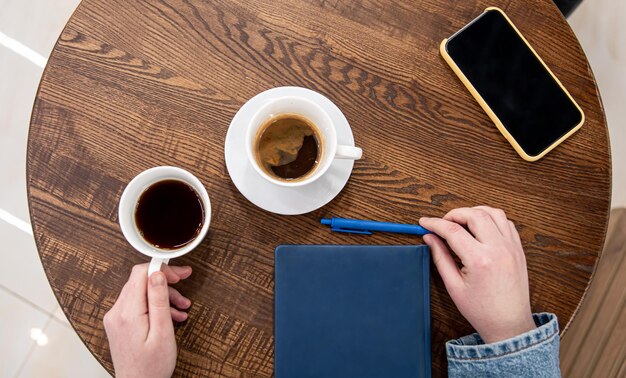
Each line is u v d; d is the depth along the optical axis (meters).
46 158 0.82
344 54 0.86
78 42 0.83
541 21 0.88
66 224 0.81
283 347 0.80
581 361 1.32
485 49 0.85
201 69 0.84
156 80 0.83
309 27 0.86
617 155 1.45
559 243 0.86
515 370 0.75
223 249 0.82
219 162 0.83
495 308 0.78
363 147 0.85
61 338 1.41
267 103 0.74
